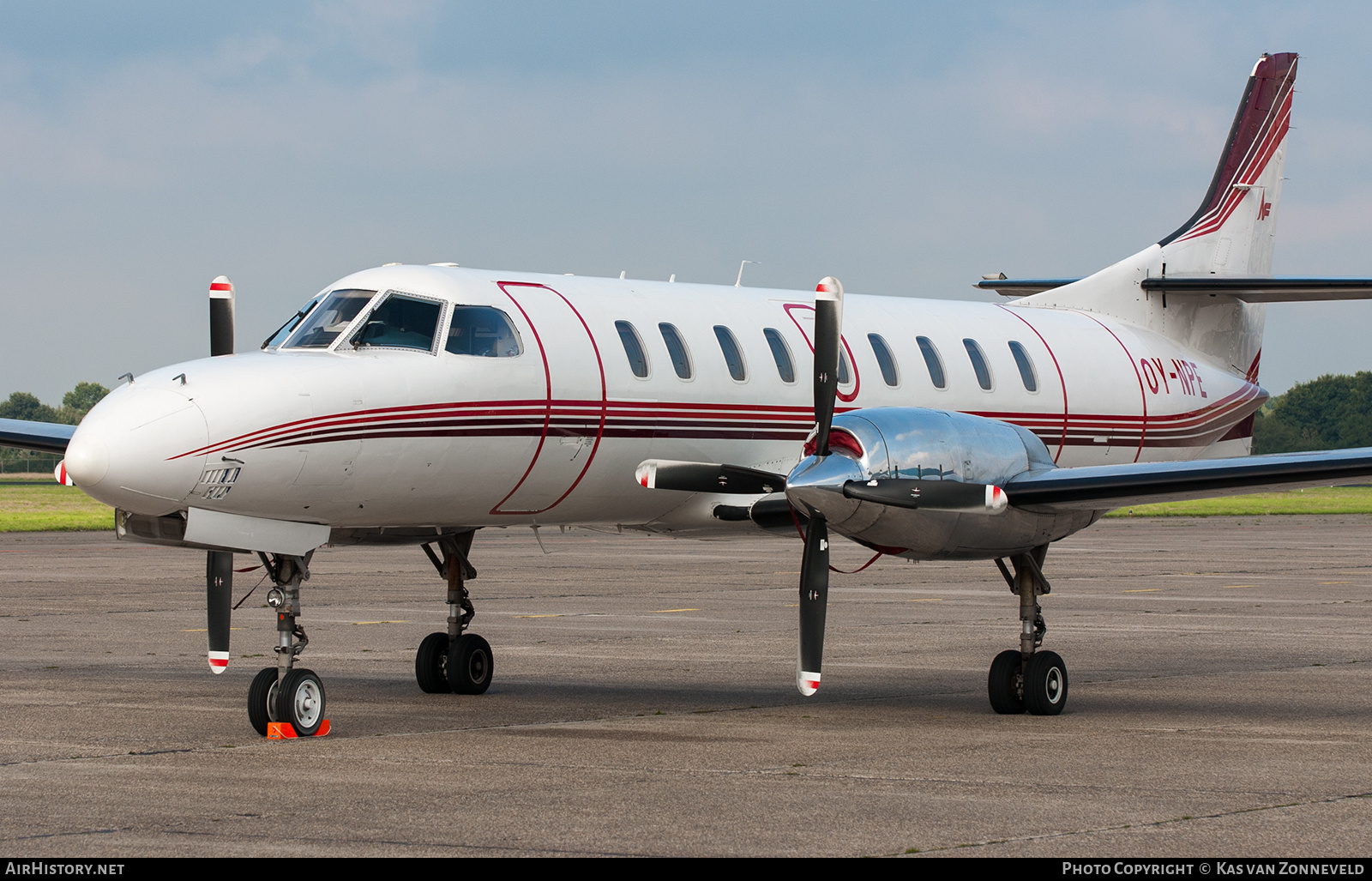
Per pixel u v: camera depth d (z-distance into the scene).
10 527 109.94
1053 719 27.20
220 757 22.91
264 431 25.55
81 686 31.67
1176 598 54.69
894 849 16.67
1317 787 20.25
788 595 55.22
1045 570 69.38
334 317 28.59
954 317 40.25
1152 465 28.08
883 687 31.92
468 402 28.53
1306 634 42.72
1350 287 44.16
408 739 24.75
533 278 31.81
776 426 33.91
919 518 27.05
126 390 25.47
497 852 16.56
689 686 32.09
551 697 30.48
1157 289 46.47
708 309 34.09
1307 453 27.59
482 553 81.31
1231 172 49.22
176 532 26.12
